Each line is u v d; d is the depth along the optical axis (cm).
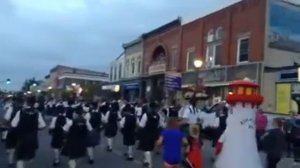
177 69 3741
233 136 949
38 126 1127
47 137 2128
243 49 2934
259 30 2789
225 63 3078
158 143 991
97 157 1565
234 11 3041
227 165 944
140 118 1477
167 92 3728
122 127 1548
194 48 3503
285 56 2822
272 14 2791
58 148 1330
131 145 1537
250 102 952
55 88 9675
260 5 2800
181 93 3494
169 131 983
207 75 3256
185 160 1012
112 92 5359
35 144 1119
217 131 1591
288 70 2598
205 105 2538
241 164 934
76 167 1324
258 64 2739
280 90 2644
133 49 4953
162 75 4088
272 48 2780
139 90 4638
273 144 1166
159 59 4288
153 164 1447
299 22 2892
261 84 2714
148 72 4391
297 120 1769
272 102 2691
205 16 3378
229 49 3055
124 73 5219
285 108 2591
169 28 4016
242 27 2950
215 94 3164
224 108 1770
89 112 1479
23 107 1133
